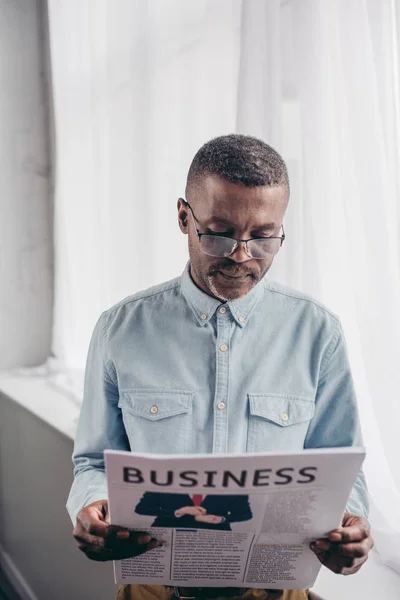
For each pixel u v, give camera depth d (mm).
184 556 693
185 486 593
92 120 1721
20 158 2148
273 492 600
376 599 867
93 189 1770
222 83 1218
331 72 931
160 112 1435
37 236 2219
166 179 1437
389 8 844
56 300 2102
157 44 1424
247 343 818
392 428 885
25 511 1907
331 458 574
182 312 845
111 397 867
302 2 957
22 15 2096
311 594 887
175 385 812
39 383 2027
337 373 818
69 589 1617
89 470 867
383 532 933
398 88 843
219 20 1208
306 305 842
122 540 653
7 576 2115
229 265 718
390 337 873
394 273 866
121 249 1630
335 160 969
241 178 675
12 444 1957
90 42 1706
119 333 857
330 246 984
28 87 2137
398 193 848
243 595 802
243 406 795
